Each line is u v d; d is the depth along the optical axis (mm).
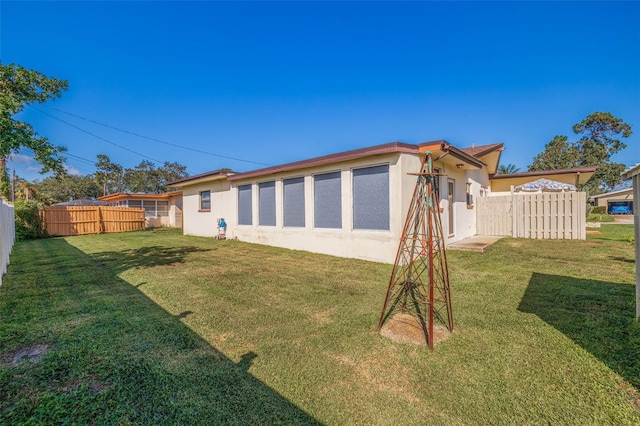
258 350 2713
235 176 11023
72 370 2373
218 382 2211
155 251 9039
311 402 1981
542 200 9695
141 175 39375
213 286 4938
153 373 2328
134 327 3236
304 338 2955
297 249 8828
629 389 2029
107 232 17047
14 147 4801
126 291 4672
